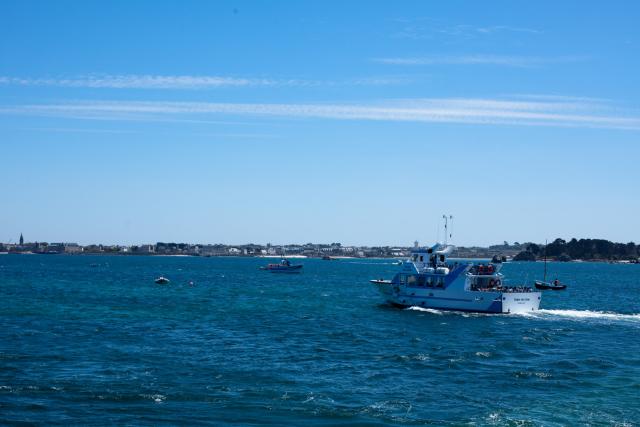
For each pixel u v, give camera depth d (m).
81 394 47.22
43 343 67.56
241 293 150.88
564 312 102.56
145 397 46.66
